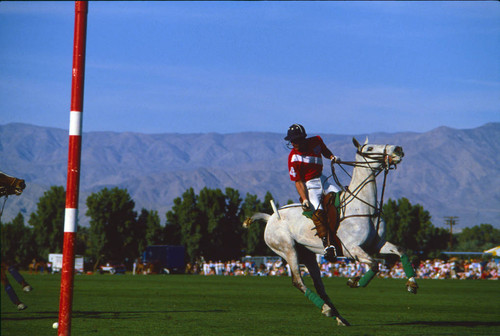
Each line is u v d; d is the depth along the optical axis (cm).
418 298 2466
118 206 9712
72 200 863
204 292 2855
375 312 1772
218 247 10106
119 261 9769
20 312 1652
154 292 2831
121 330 1251
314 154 1327
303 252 1403
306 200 1300
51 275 6031
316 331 1230
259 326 1334
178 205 10050
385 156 1259
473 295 2692
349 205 1270
